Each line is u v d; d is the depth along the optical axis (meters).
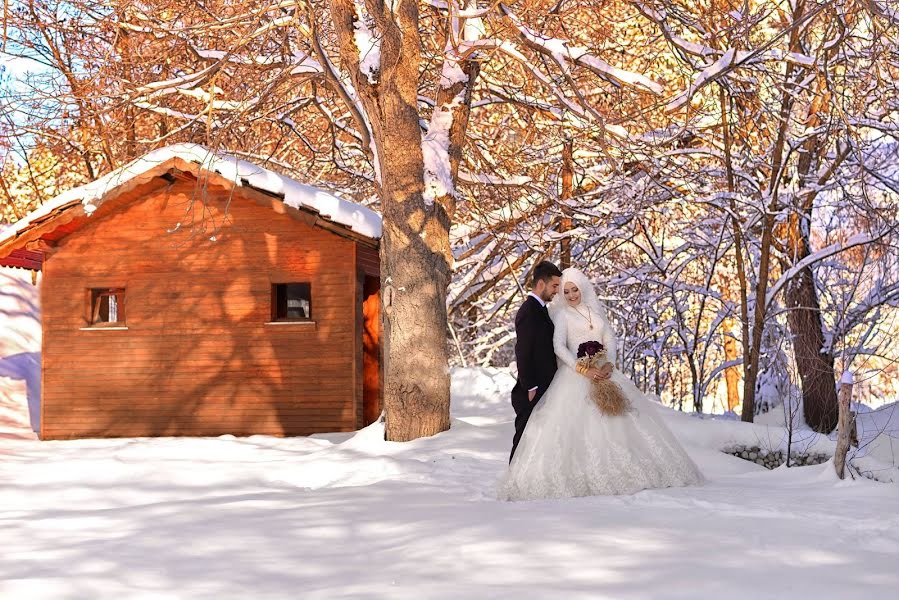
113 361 17.05
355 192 22.17
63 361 17.14
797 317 18.48
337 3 13.20
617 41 19.44
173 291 16.97
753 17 15.63
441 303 12.89
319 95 19.56
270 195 16.03
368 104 13.20
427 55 16.77
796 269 17.08
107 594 4.99
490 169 18.08
